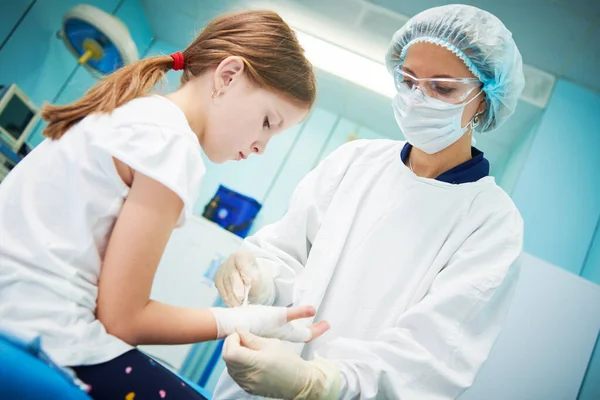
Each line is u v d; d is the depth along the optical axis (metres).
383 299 1.22
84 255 0.76
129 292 0.74
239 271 1.19
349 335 1.21
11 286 0.71
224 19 1.04
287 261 1.33
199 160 0.81
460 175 1.29
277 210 3.77
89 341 0.72
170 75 3.18
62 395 0.63
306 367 0.92
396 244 1.26
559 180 2.89
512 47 1.26
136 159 0.74
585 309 2.02
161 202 0.75
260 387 0.89
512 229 1.18
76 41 3.12
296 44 1.04
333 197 1.38
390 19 3.09
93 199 0.77
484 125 1.42
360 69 3.48
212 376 3.08
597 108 3.05
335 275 1.27
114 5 3.71
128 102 0.86
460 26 1.23
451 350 1.04
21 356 0.63
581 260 2.73
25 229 0.75
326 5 3.17
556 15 2.65
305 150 3.95
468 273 1.13
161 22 3.99
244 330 0.90
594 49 2.77
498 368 1.95
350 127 4.03
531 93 3.07
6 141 2.85
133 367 0.76
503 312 1.11
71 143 0.81
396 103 1.32
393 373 1.00
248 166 3.91
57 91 3.64
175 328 0.80
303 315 1.00
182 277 2.91
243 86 0.94
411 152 1.42
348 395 0.97
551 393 1.91
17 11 3.27
